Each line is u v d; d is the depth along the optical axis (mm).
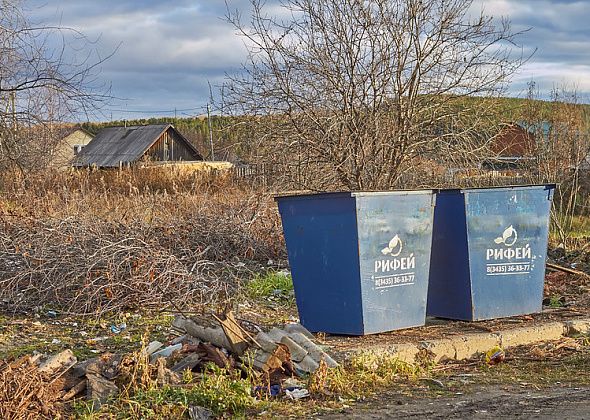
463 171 12883
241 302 9625
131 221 11602
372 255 7656
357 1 11641
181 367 6215
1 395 5176
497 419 5297
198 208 13367
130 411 5309
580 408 5566
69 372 5945
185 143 50500
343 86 11766
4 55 16234
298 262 8078
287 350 6297
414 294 8016
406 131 11930
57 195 15484
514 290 8789
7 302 9203
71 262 9445
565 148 18438
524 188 8797
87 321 8594
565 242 15523
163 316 8703
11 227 11430
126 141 50469
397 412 5527
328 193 7711
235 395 5574
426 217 8062
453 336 7754
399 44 11750
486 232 8555
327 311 7859
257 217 12922
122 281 9109
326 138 11859
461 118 12344
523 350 7852
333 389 6062
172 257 9609
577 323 8578
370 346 7199
